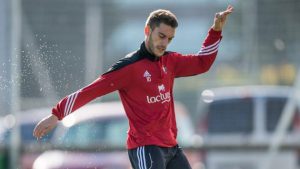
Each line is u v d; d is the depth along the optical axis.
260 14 44.44
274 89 46.62
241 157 40.75
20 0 37.78
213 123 47.00
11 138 37.88
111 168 39.38
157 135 21.91
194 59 22.88
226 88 49.97
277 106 46.28
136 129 21.95
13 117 36.84
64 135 40.88
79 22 42.91
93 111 43.44
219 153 41.19
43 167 38.62
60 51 38.88
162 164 21.67
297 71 44.00
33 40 41.12
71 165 39.00
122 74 21.61
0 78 35.53
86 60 42.75
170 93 22.45
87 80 40.31
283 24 43.97
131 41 47.09
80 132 41.66
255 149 39.72
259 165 40.38
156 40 21.55
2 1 36.62
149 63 21.88
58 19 42.38
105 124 42.75
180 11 50.25
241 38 47.09
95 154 39.50
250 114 46.62
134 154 21.94
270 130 46.19
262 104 46.47
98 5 44.34
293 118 43.22
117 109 44.12
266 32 44.47
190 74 22.95
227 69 51.94
